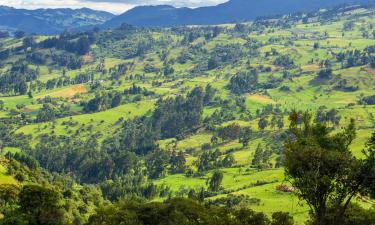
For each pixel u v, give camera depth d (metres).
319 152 42.81
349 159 43.03
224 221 66.81
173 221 78.62
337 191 43.72
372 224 46.56
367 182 42.47
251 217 65.25
